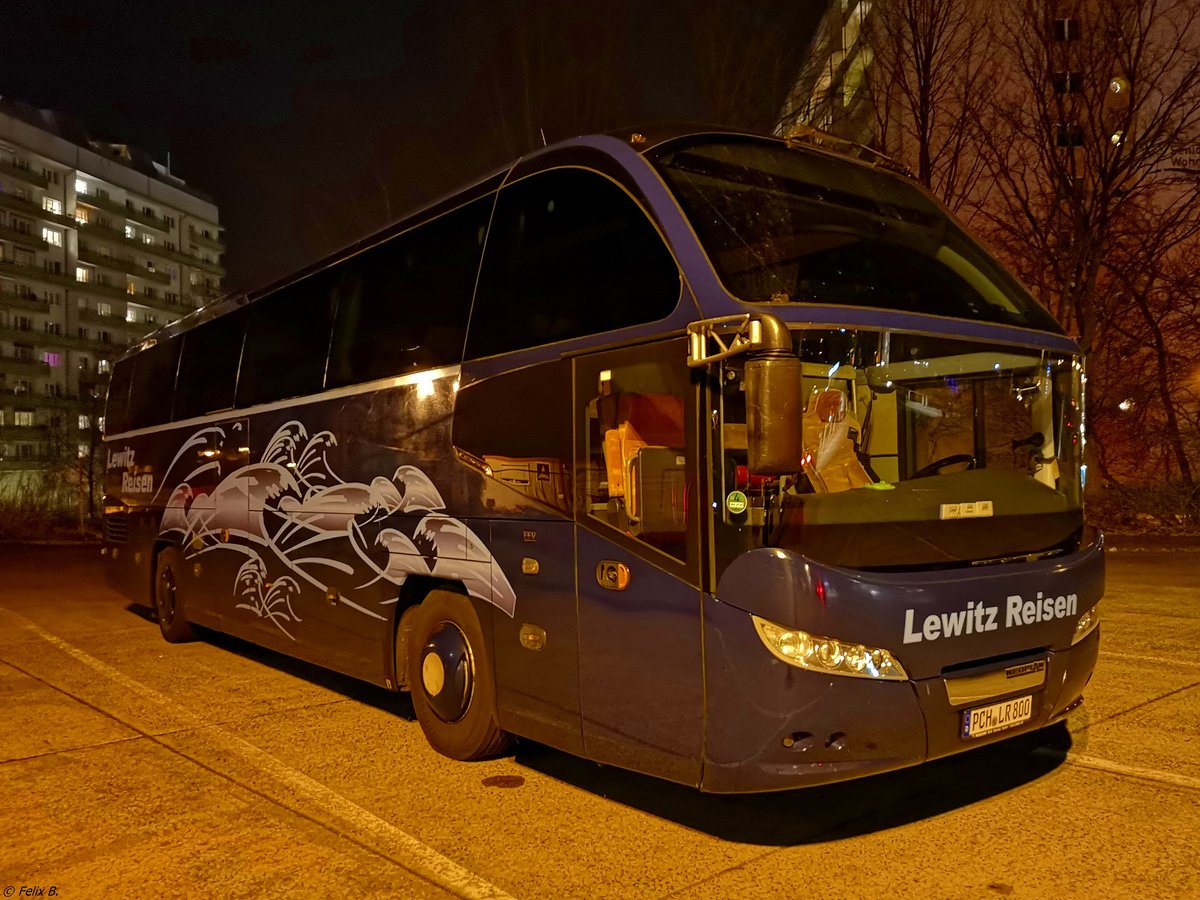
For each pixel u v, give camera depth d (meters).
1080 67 18.08
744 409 3.99
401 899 3.85
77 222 79.81
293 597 7.38
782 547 3.86
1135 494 20.00
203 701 7.30
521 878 4.02
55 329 77.50
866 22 19.42
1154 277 19.16
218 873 4.12
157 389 10.41
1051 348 4.99
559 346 4.85
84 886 4.02
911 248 5.04
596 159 4.89
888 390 4.41
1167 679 7.08
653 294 4.36
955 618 4.03
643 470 4.29
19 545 26.39
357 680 8.11
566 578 4.72
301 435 7.33
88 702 7.27
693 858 4.18
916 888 3.82
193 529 9.23
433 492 5.76
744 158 5.01
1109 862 4.00
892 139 19.50
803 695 3.80
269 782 5.32
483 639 5.34
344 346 6.88
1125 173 18.31
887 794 4.88
